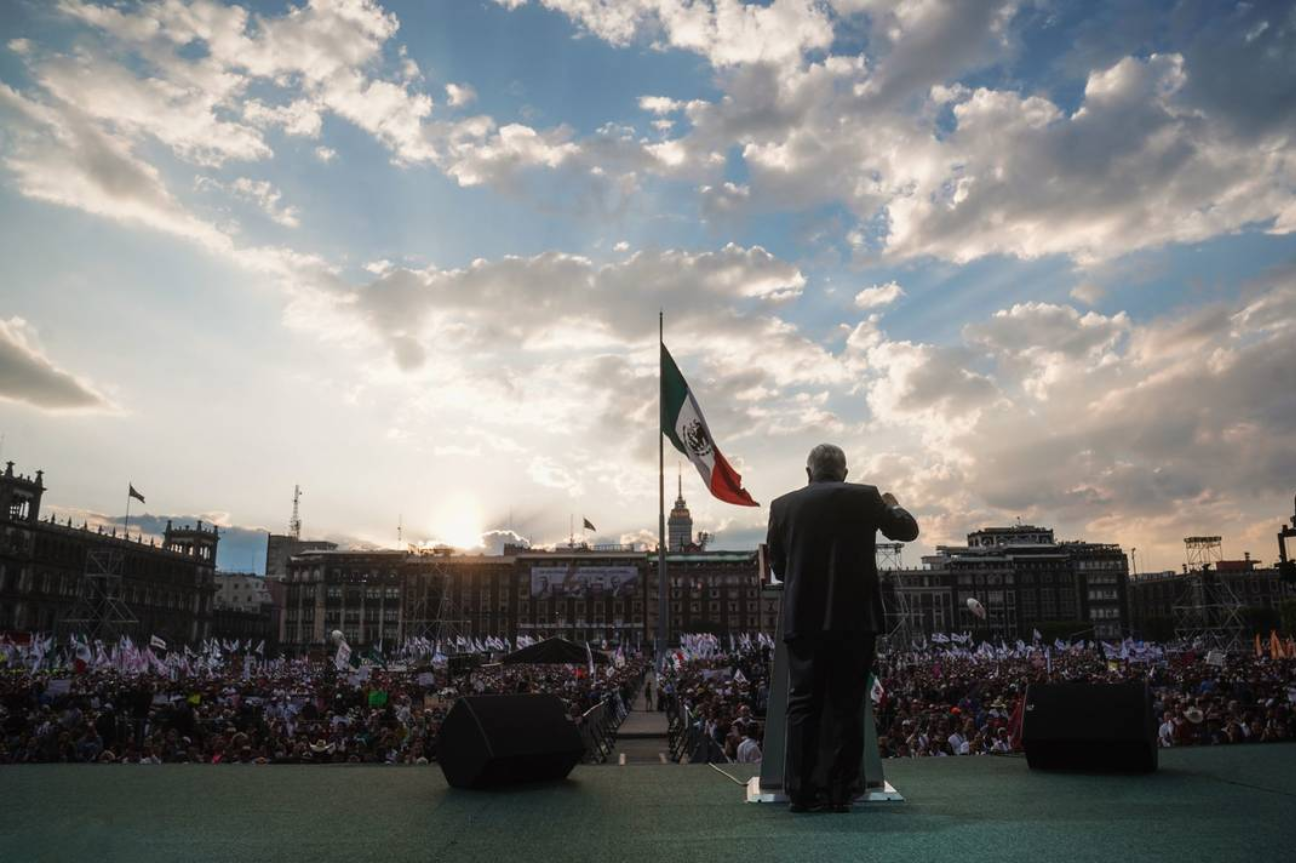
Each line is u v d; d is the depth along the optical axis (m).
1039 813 4.26
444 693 43.56
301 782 5.55
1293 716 17.98
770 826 4.09
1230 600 139.38
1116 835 3.69
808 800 4.50
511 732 5.34
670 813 4.49
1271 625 133.25
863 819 4.23
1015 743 16.53
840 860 3.35
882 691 24.39
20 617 107.56
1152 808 4.34
